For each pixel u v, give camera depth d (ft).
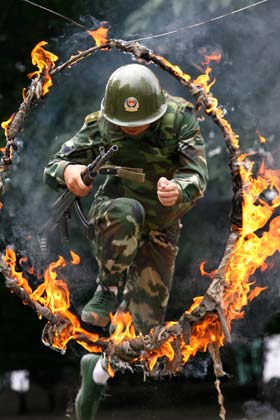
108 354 41.52
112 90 39.96
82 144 41.52
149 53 41.98
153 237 43.52
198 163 39.91
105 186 42.19
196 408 100.73
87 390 48.08
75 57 43.34
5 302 101.09
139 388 105.91
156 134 40.45
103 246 40.22
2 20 90.53
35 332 103.86
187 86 41.60
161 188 38.34
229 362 103.86
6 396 111.34
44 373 108.17
